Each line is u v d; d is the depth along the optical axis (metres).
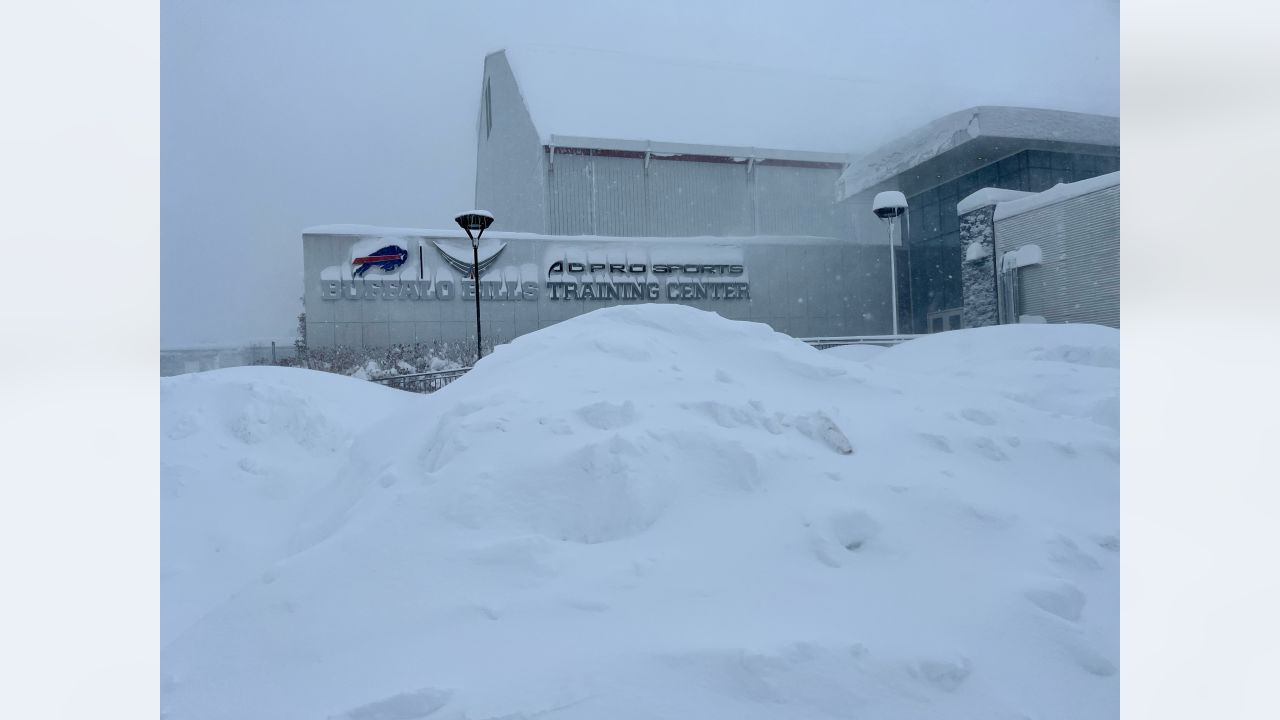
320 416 8.70
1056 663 3.15
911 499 4.21
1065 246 21.98
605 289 26.38
